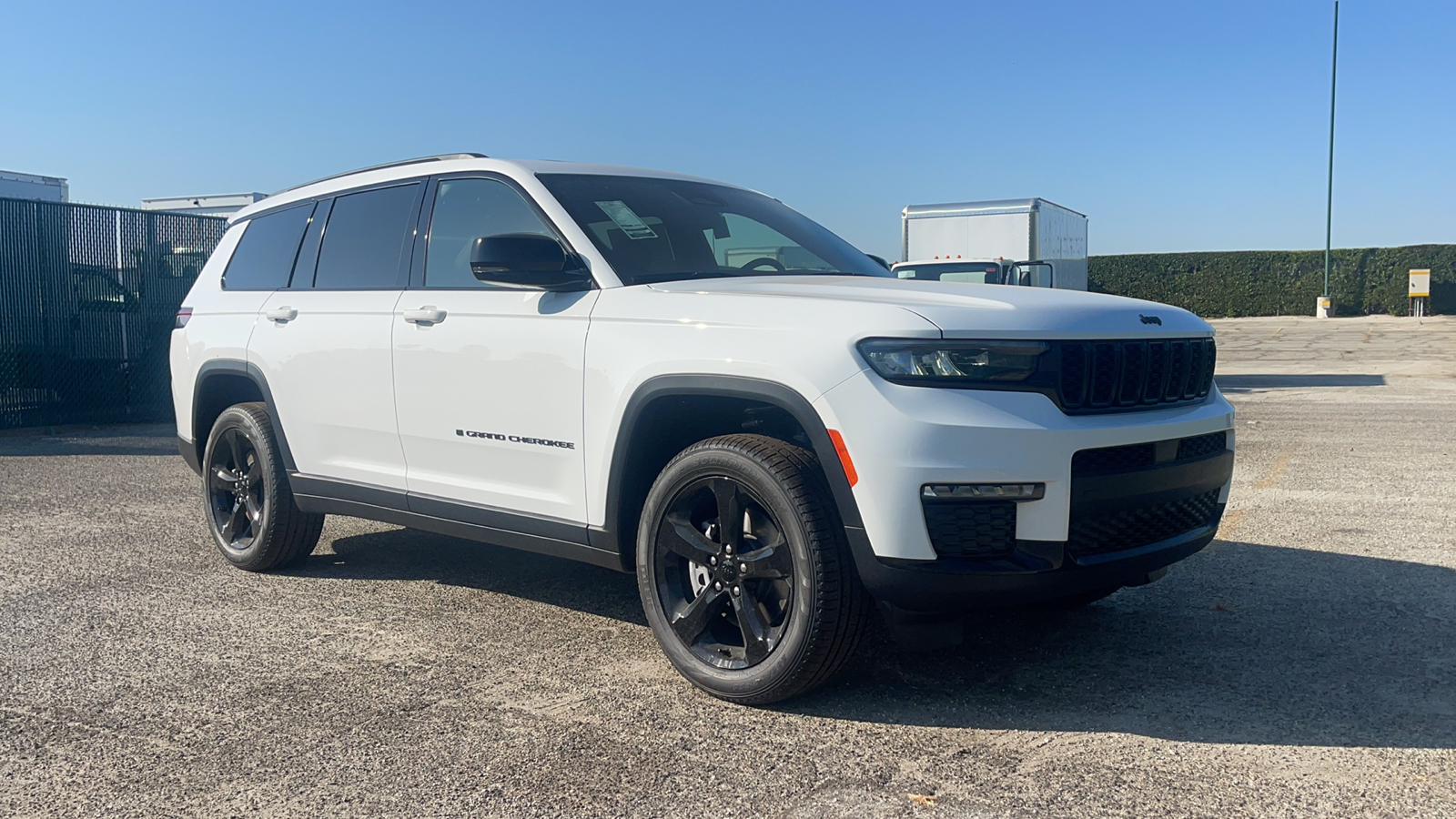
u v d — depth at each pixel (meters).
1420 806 2.79
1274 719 3.39
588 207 4.25
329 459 4.98
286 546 5.28
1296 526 6.27
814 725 3.37
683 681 3.79
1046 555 3.21
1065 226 19.88
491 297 4.27
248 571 5.41
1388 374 17.81
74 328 12.10
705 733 3.32
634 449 3.77
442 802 2.86
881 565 3.21
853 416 3.21
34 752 3.21
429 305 4.47
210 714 3.49
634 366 3.71
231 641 4.27
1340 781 2.94
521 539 4.20
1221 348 26.39
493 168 4.48
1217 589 4.91
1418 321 38.47
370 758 3.14
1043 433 3.17
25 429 11.81
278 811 2.82
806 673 3.38
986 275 15.21
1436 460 8.70
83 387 12.21
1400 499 7.09
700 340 3.56
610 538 3.88
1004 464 3.14
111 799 2.90
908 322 3.23
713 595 3.60
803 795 2.88
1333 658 3.96
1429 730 3.29
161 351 12.82
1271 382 16.78
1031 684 3.71
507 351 4.15
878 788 2.92
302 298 5.12
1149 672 3.82
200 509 7.10
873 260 5.04
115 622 4.52
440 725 3.38
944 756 3.13
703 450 3.57
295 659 4.04
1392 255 41.97
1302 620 4.44
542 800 2.87
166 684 3.77
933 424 3.14
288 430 5.13
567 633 4.35
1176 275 45.44
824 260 4.70
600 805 2.84
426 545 5.99
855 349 3.26
